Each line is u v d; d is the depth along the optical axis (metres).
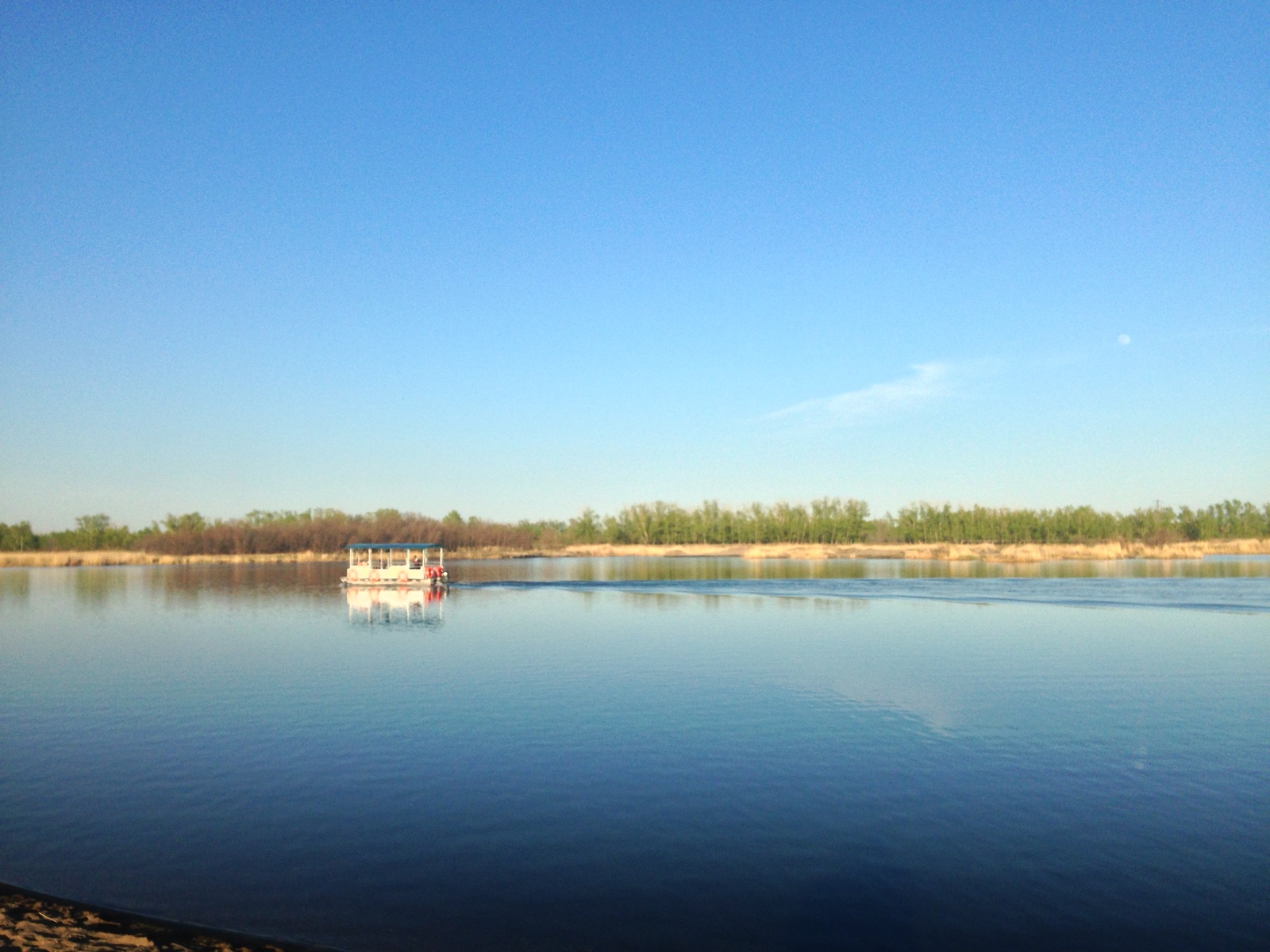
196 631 38.31
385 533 118.06
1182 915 11.26
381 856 13.20
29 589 62.22
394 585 63.75
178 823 14.62
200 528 123.81
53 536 132.12
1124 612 44.53
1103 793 15.87
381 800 15.66
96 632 38.16
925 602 50.56
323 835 14.02
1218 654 30.98
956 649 32.31
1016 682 25.89
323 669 28.61
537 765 17.67
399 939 10.73
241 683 26.22
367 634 37.38
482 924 11.07
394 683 26.08
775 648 32.72
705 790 16.09
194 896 11.94
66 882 12.41
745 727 20.56
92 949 10.48
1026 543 116.31
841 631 37.50
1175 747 18.83
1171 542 108.88
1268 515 143.12
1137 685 25.44
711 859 13.02
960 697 23.84
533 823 14.51
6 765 17.91
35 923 11.12
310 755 18.44
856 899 11.72
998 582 65.19
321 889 12.11
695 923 11.07
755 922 11.10
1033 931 10.87
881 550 117.06
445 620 42.38
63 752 18.84
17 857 13.27
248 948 10.53
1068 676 26.89
